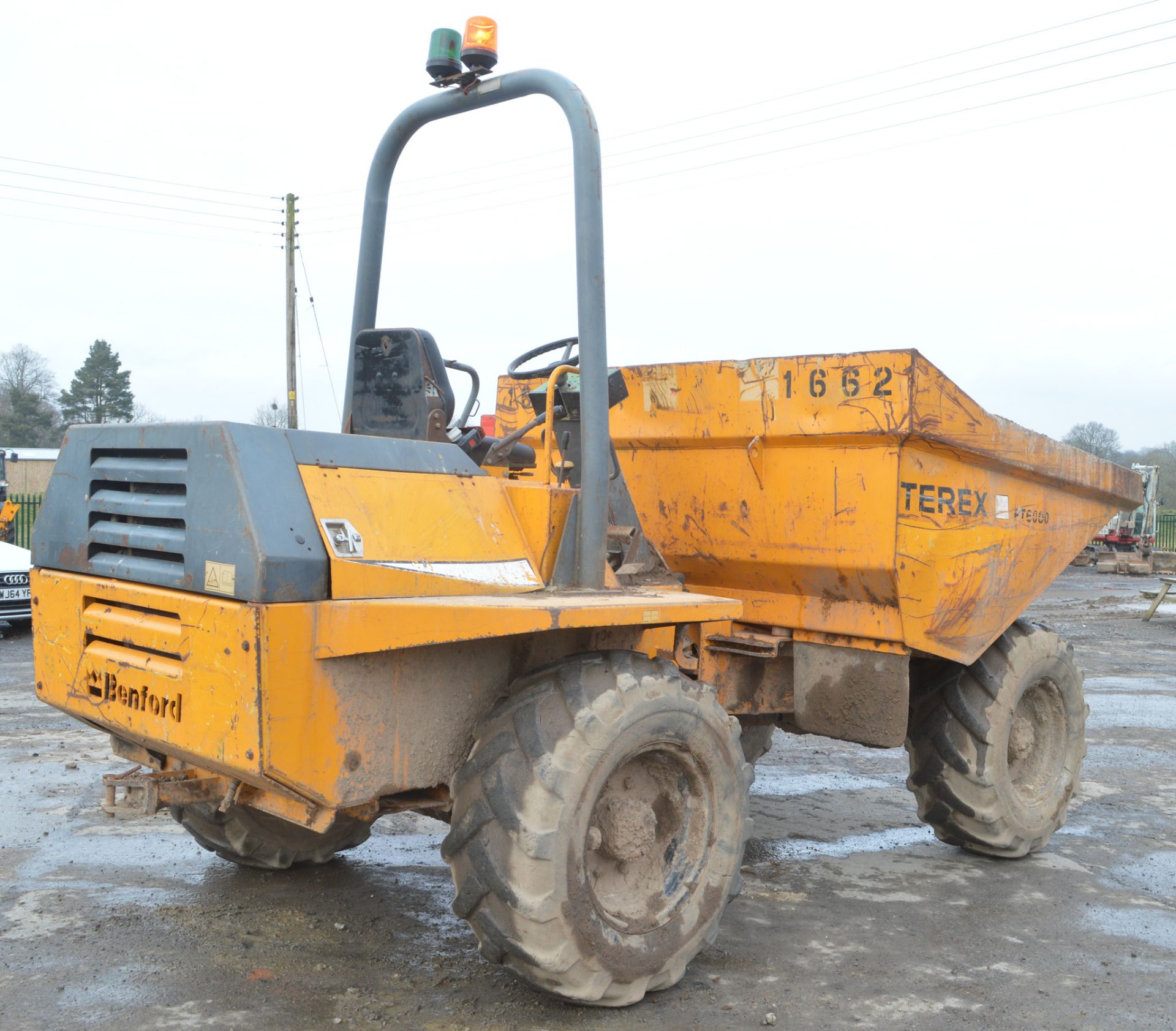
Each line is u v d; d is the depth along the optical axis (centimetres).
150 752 337
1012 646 479
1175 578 1552
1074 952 379
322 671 273
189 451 283
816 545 409
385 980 335
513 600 296
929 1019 323
